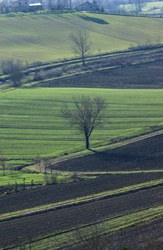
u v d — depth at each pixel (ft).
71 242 432.66
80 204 532.32
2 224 489.67
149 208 508.53
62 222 483.51
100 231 452.35
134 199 538.06
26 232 465.06
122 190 567.18
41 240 445.37
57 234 456.45
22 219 499.51
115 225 466.29
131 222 472.44
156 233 442.50
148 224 464.24
